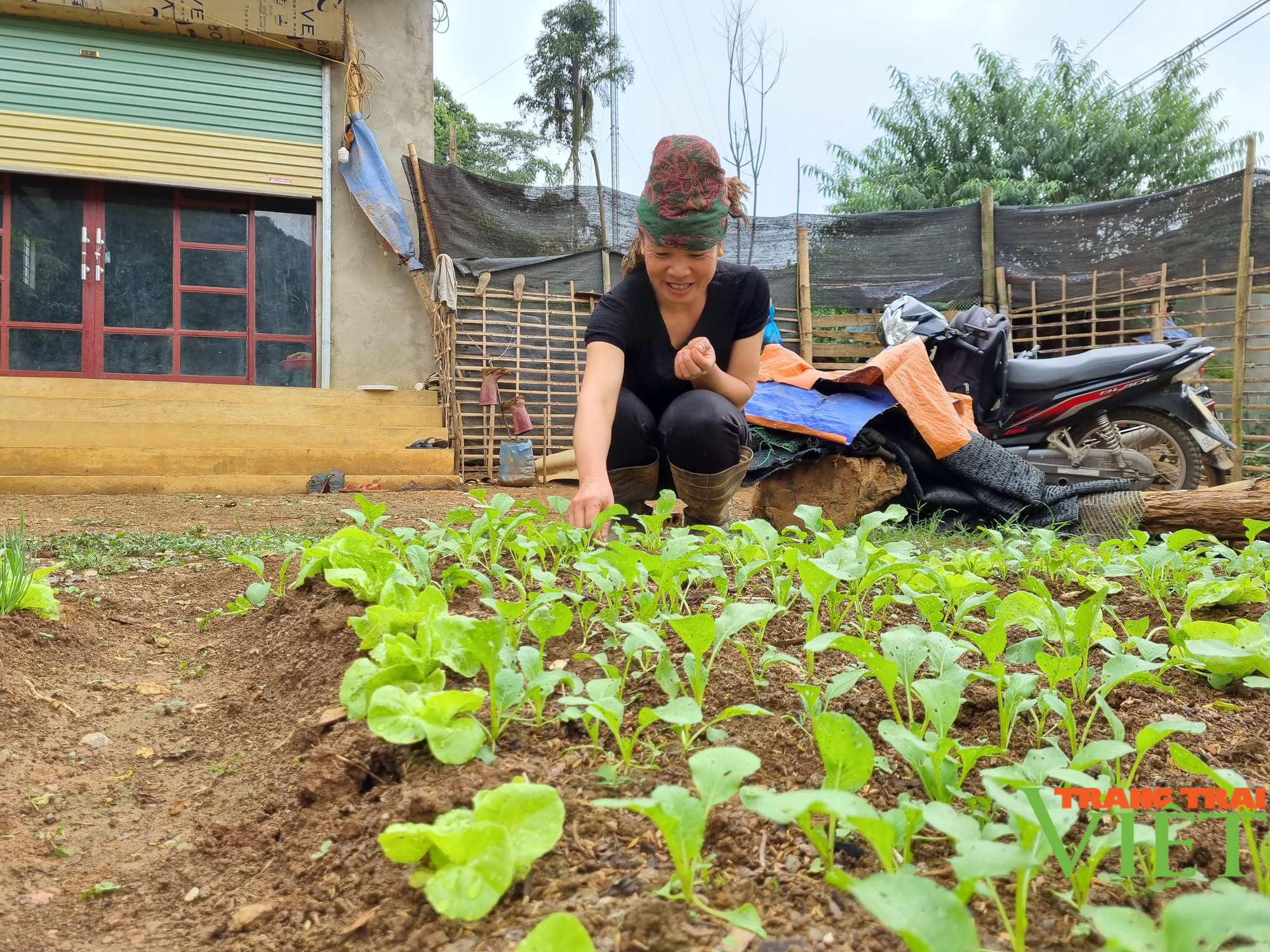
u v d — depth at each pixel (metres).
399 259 8.95
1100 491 4.45
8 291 8.54
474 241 8.73
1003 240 8.96
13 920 1.21
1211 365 9.81
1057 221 8.72
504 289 8.80
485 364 8.66
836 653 1.84
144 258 8.92
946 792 1.13
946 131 16.58
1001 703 1.41
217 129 8.89
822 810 0.88
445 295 8.40
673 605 2.11
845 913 0.96
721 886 1.01
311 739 1.62
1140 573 2.65
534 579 2.44
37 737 1.82
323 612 2.23
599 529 2.38
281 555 3.63
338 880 1.18
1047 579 2.91
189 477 6.79
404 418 8.46
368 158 8.98
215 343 9.12
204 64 8.85
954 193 15.71
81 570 3.33
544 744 1.39
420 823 1.19
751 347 3.07
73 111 8.48
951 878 1.02
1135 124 15.99
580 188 9.06
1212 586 2.25
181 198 9.01
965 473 4.50
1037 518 4.43
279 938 1.10
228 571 3.37
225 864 1.32
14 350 8.57
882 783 1.26
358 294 9.26
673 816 0.93
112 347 8.84
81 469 6.72
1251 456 8.10
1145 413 5.60
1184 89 16.05
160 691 2.15
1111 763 1.36
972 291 9.02
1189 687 1.76
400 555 2.57
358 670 1.58
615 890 1.01
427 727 1.32
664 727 1.45
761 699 1.56
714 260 2.64
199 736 1.89
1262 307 7.84
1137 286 8.27
